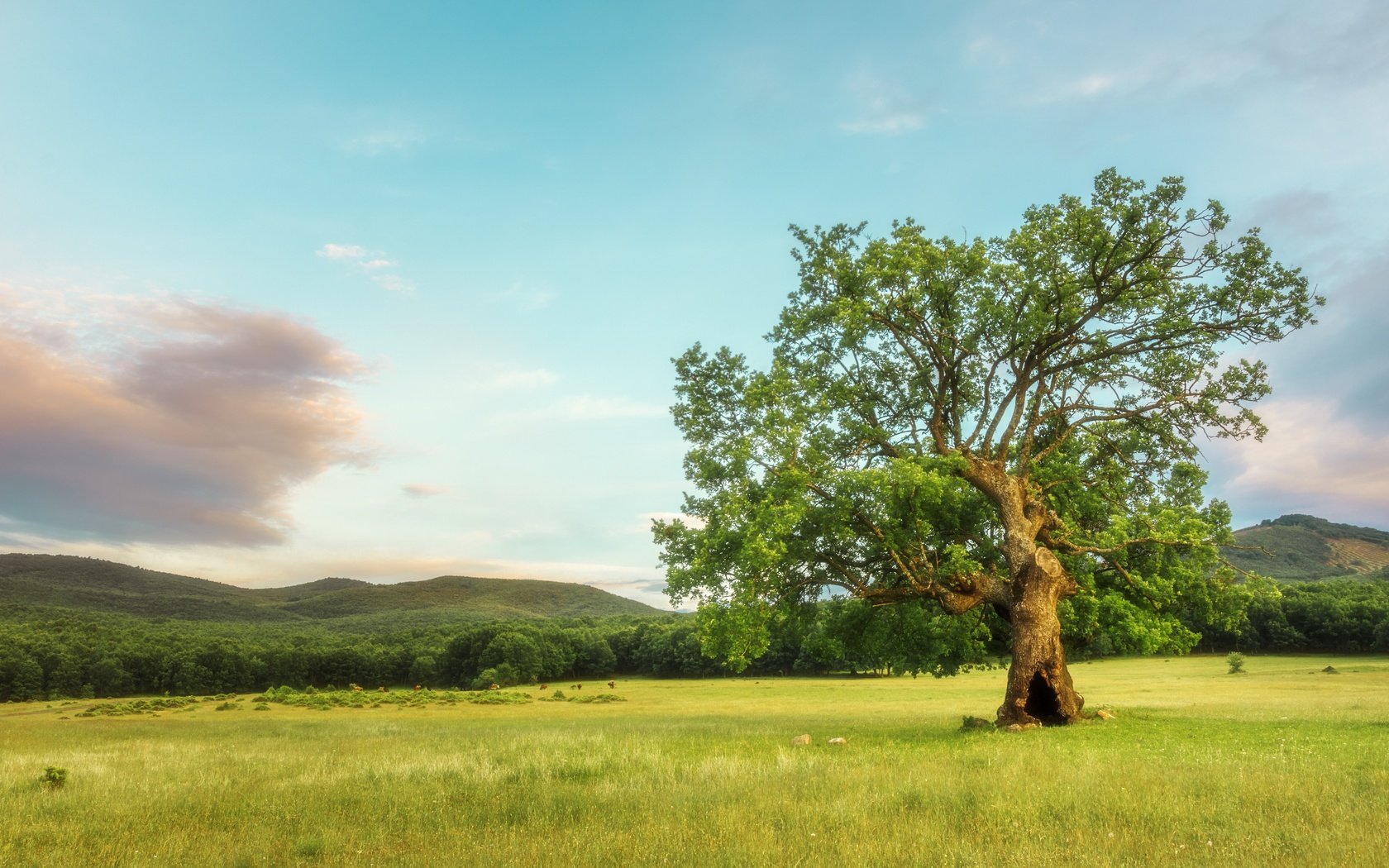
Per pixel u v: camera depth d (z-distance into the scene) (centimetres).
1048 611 2409
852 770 1414
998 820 965
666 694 8600
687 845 880
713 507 2578
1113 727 2236
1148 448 2919
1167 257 2573
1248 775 1212
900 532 2556
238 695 10594
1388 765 1360
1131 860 781
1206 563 2588
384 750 2384
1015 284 2656
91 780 1588
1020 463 2717
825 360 2898
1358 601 9988
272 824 1102
